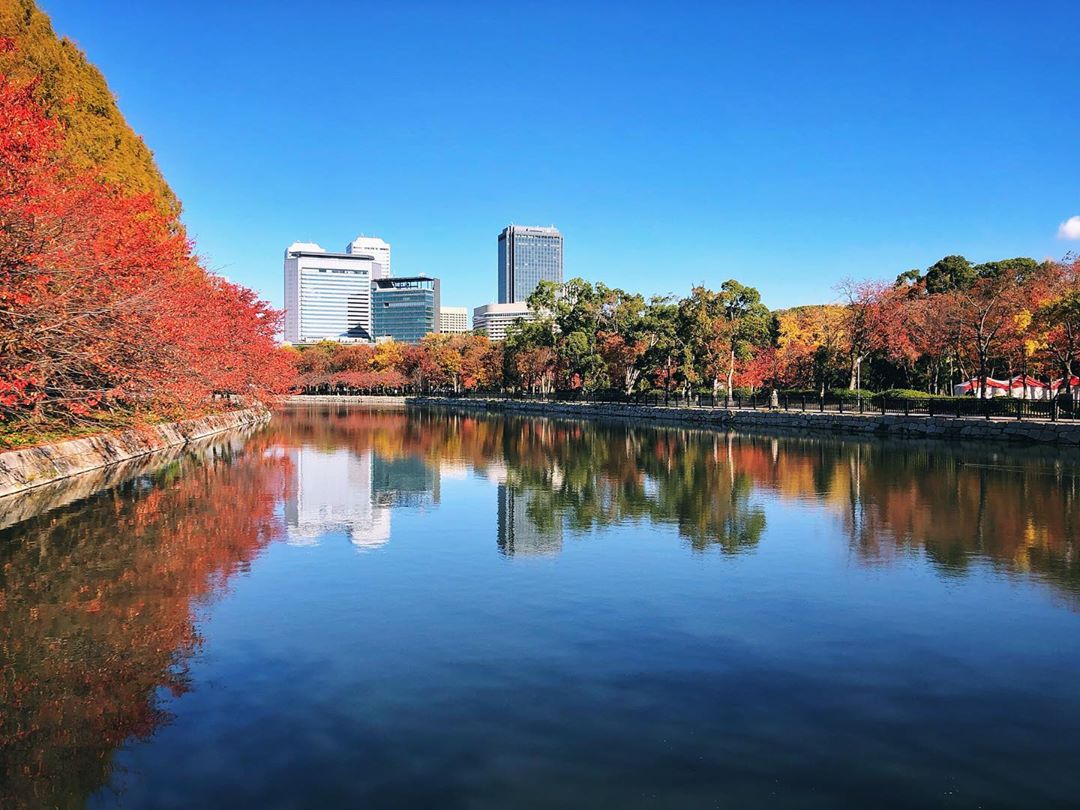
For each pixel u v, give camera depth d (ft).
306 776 22.90
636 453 125.29
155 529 58.29
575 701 28.09
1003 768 23.63
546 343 314.14
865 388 242.99
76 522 60.34
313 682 29.68
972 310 179.83
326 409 335.06
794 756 24.26
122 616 37.47
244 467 102.47
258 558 49.73
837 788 22.49
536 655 32.73
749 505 71.20
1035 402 145.48
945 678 30.45
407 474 96.94
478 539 56.34
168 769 23.30
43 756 24.12
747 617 38.04
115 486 80.84
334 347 500.33
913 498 74.08
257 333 186.60
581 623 37.06
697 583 44.19
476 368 381.19
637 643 34.27
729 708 27.63
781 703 28.09
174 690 28.89
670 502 73.46
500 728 25.94
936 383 217.77
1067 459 107.65
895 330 191.01
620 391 283.18
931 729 26.13
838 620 37.63
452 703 27.81
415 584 43.80
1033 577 45.29
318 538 56.29
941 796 22.07
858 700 28.40
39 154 71.46
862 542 54.85
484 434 176.55
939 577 45.39
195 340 110.11
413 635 35.09
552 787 22.38
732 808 21.39
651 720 26.61
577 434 175.11
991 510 67.05
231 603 39.83
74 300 75.77
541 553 51.70
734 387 260.42
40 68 112.47
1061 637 35.14
